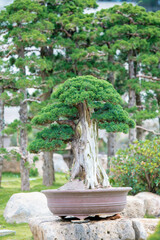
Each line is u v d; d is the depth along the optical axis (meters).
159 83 13.09
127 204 7.09
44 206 8.13
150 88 12.63
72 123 6.11
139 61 12.80
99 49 12.84
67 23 12.43
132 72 13.40
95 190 5.19
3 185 13.84
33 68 13.49
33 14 11.15
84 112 5.93
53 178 14.05
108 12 13.37
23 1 11.73
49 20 12.65
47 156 13.54
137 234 5.71
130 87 13.02
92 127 5.98
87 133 5.89
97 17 13.63
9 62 12.32
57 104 6.23
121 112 6.09
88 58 12.68
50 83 11.40
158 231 3.05
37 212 7.92
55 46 12.55
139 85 12.72
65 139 6.07
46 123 6.18
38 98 11.88
